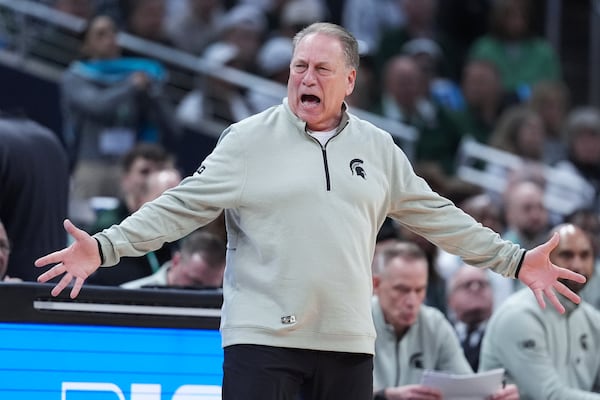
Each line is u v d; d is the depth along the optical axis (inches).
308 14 1170.0
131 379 438.3
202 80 1072.8
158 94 924.6
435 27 1316.4
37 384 428.8
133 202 715.4
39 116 1056.2
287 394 370.9
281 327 367.6
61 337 431.8
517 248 391.9
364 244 378.0
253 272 372.5
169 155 727.7
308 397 379.2
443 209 394.3
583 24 1395.2
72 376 432.1
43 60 1071.6
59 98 1057.5
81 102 911.7
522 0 1239.5
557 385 568.4
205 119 1067.9
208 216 376.5
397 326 579.5
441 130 1071.6
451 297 654.5
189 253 575.2
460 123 1082.1
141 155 714.8
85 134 912.9
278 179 373.4
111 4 1128.8
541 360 574.6
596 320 594.9
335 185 375.2
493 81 1143.0
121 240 366.6
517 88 1224.2
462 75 1246.9
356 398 378.6
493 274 756.0
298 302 368.2
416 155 1064.8
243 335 369.7
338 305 371.2
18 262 541.0
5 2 1055.0
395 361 577.6
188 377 443.8
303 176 373.4
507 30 1238.9
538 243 801.6
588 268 583.8
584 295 693.9
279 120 381.7
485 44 1234.6
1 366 426.0
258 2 1216.2
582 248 582.2
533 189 842.8
